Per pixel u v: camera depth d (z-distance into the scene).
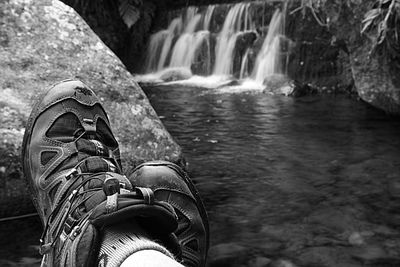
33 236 1.75
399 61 3.61
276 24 6.71
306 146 3.18
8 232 1.77
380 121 3.99
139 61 8.80
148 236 0.69
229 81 6.80
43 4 2.23
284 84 5.84
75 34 2.23
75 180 0.94
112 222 0.67
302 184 2.42
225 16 7.65
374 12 3.52
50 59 2.11
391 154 2.98
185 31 8.37
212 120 4.12
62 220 0.82
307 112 4.47
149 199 0.69
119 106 2.17
